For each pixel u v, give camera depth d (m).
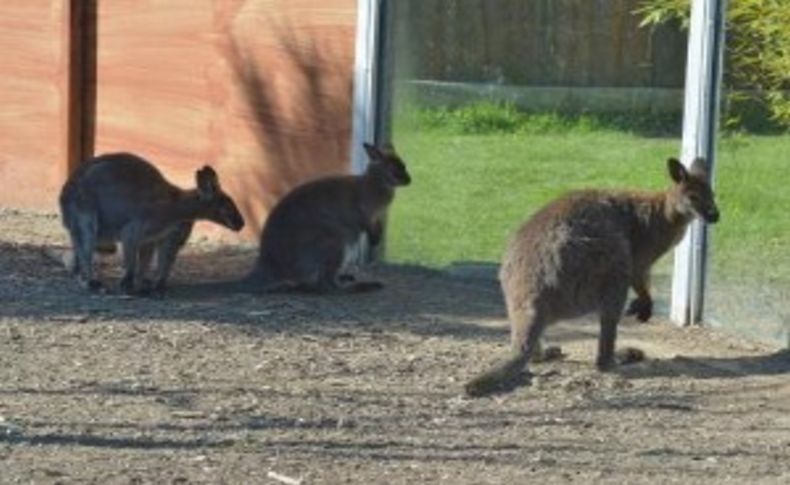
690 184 14.55
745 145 16.55
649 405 13.03
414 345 14.96
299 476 10.82
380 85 18.52
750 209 16.53
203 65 20.31
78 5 21.97
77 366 13.88
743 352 14.98
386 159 17.72
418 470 11.04
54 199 22.66
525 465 11.23
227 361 14.17
